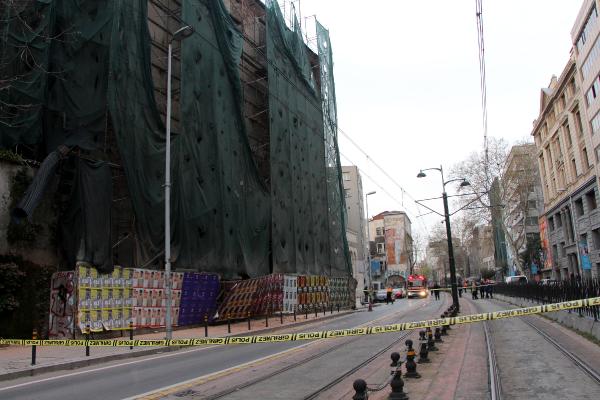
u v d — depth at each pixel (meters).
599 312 14.09
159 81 28.00
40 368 12.29
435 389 8.30
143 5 23.97
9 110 18.95
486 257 128.25
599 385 8.36
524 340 14.75
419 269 130.25
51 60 20.80
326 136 46.31
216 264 27.31
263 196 33.62
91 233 19.64
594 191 44.88
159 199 23.53
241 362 12.81
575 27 45.12
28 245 19.25
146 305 22.08
